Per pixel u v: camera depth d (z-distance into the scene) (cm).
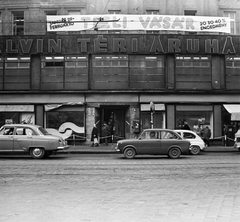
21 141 1861
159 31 2859
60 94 2794
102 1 2870
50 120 2795
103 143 2855
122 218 623
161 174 1282
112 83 2808
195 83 2831
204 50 2823
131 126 2797
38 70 2816
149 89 2789
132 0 2870
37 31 2869
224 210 680
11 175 1262
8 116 2794
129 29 2730
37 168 1456
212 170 1388
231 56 2862
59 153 2289
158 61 2834
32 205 738
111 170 1397
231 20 2800
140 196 842
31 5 2869
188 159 1841
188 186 997
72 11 2883
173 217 628
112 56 2817
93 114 2789
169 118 2792
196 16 2770
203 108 2819
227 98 2823
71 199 806
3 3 2870
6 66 2828
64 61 2811
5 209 700
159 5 2889
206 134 2630
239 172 1330
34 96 2791
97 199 805
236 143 2175
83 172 1341
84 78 2806
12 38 2811
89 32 2841
